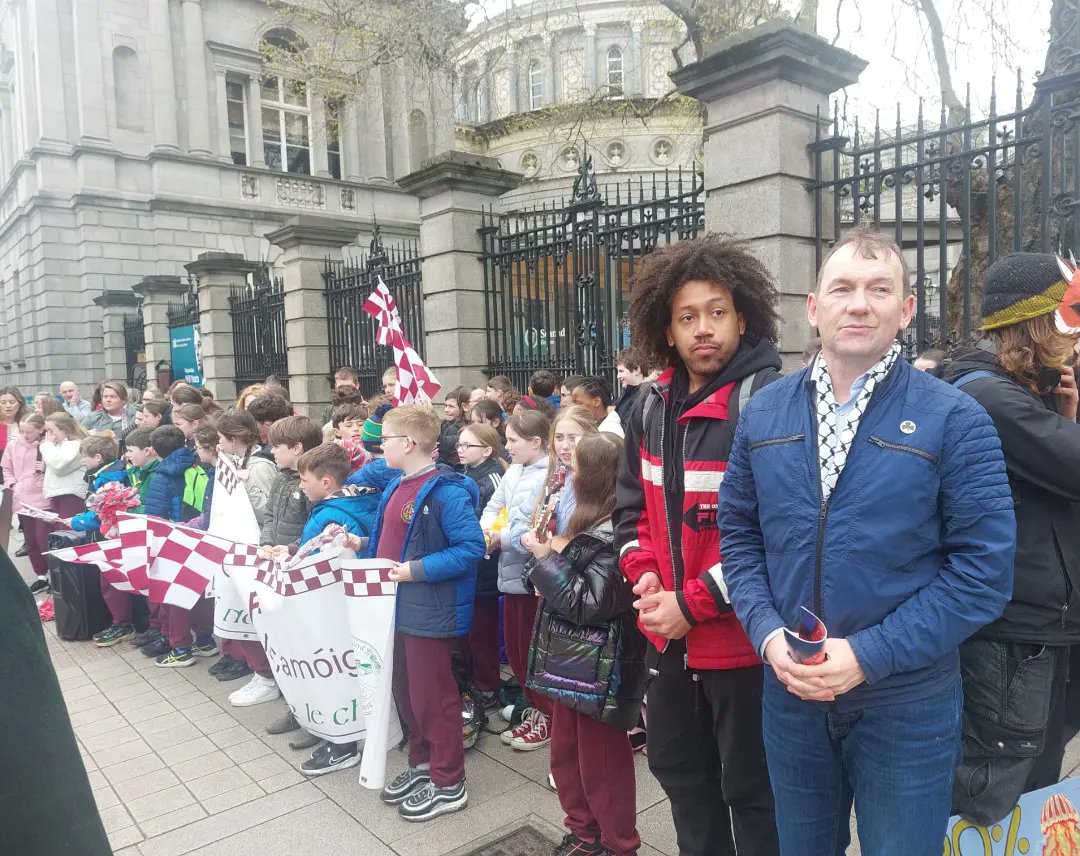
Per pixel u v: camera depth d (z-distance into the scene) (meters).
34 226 21.44
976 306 6.73
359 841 2.99
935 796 1.66
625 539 2.41
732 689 2.12
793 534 1.70
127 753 3.82
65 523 5.62
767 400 1.85
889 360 1.69
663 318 2.35
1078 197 3.93
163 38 21.64
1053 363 2.04
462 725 3.51
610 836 2.57
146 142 21.86
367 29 13.50
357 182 25.11
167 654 5.17
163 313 16.92
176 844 3.02
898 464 1.60
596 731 2.55
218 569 4.37
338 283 10.91
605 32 23.52
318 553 3.46
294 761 3.68
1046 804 2.08
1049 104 4.00
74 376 21.34
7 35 24.81
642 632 2.55
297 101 24.77
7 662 0.79
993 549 1.56
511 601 3.84
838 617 1.63
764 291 2.28
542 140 26.62
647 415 2.37
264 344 12.95
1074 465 1.83
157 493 5.25
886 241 1.72
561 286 8.91
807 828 1.82
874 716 1.66
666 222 6.11
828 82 5.11
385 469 3.78
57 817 0.78
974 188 6.48
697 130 14.05
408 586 3.14
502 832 3.00
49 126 20.98
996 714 1.96
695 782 2.32
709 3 8.79
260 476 4.79
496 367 8.25
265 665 4.38
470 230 8.34
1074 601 1.93
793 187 4.99
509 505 3.90
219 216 22.45
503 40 14.71
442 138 23.47
